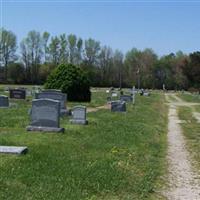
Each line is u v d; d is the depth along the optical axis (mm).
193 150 18516
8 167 11438
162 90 142250
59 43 144250
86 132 20453
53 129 19688
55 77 45094
